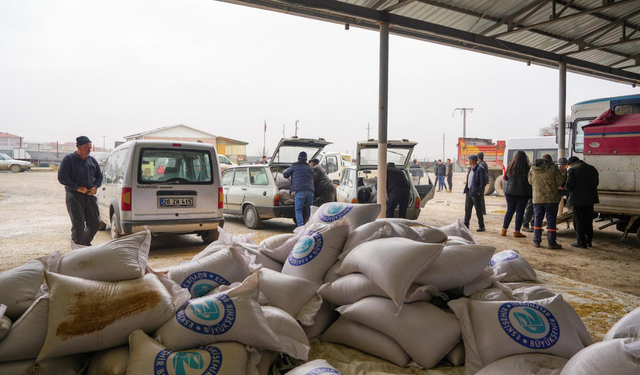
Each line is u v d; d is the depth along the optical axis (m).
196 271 3.05
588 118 9.98
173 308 2.44
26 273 2.52
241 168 10.17
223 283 3.10
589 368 2.01
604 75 13.77
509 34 9.75
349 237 3.59
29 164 32.84
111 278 2.49
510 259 4.93
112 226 7.25
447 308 3.14
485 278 3.29
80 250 2.64
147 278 2.55
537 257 6.78
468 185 9.52
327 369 2.29
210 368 2.17
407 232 3.53
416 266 2.88
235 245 3.54
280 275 3.28
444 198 18.42
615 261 6.53
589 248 7.61
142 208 6.51
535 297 3.15
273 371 2.71
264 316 2.62
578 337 2.62
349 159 21.61
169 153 6.81
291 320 2.79
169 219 6.68
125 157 6.78
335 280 3.38
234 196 10.01
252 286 2.59
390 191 8.73
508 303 2.79
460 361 2.82
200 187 6.95
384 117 8.74
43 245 7.31
